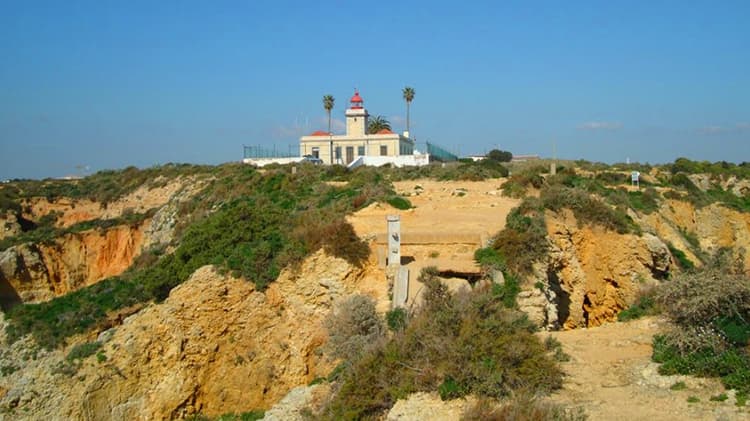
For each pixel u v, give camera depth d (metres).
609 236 31.19
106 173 74.56
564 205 31.92
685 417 14.89
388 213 35.91
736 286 17.56
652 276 30.38
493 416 15.08
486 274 25.86
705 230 47.09
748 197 54.16
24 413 28.95
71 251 52.50
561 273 29.06
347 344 24.03
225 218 35.19
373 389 18.16
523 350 17.52
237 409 28.30
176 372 28.78
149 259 44.66
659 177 55.62
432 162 71.12
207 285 30.05
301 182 50.69
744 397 15.41
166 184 64.69
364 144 75.19
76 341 32.56
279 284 29.80
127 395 28.62
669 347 18.11
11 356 32.00
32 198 65.44
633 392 16.62
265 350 28.92
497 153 107.38
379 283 28.31
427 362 17.83
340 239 29.62
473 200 39.88
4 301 46.34
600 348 20.28
